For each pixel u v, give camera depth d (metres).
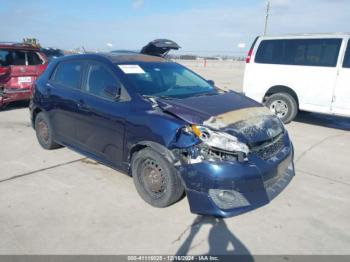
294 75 6.73
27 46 8.30
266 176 2.90
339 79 6.13
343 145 5.54
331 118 7.96
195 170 2.77
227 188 2.71
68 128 4.33
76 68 4.26
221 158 2.74
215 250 2.61
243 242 2.72
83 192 3.59
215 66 32.78
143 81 3.65
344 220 3.09
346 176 4.16
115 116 3.45
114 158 3.64
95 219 3.03
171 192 3.06
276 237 2.79
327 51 6.30
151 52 6.95
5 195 3.50
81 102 3.95
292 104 6.86
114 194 3.54
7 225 2.91
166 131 2.96
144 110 3.23
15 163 4.46
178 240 2.73
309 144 5.58
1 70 7.52
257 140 2.91
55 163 4.47
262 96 7.34
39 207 3.24
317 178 4.08
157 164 3.10
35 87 4.95
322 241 2.75
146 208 3.24
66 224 2.94
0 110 8.38
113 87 3.51
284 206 3.33
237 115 3.16
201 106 3.27
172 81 3.98
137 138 3.22
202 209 2.79
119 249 2.60
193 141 2.80
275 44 7.01
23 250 2.57
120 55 4.16
